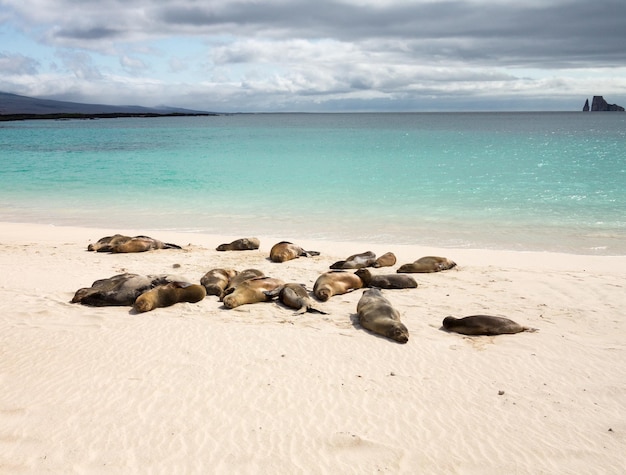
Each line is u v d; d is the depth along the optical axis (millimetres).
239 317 8328
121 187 23734
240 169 29609
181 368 6383
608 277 10586
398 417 5375
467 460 4699
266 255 12750
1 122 136750
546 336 7574
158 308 8734
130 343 7152
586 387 6070
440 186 23250
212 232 15734
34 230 15750
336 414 5402
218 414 5367
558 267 11609
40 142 55250
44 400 5625
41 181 25531
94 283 9422
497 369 6527
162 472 4477
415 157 35750
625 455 4805
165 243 13562
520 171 27922
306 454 4730
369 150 41875
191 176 26891
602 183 23594
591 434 5137
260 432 5059
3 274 10742
